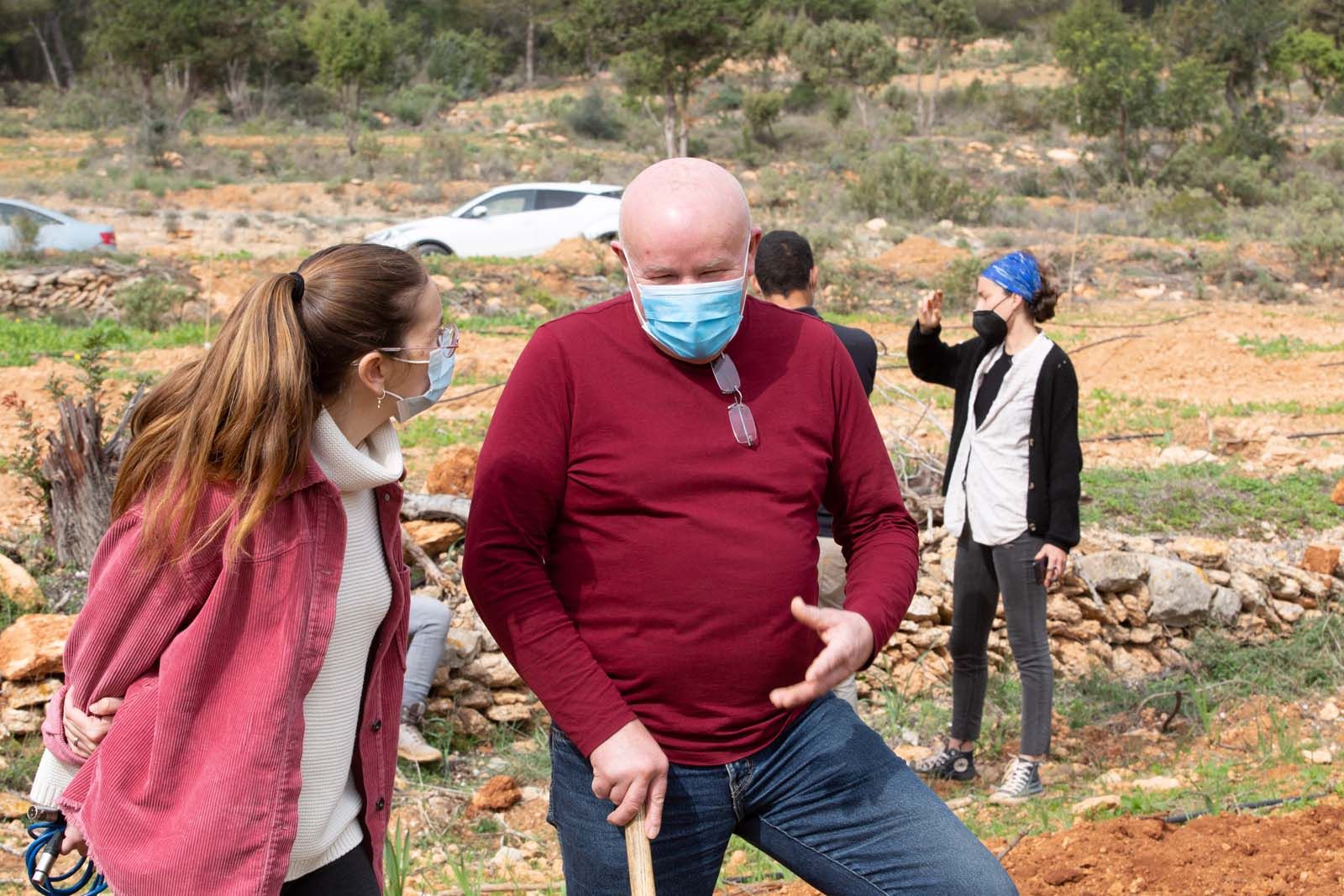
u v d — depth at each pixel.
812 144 52.88
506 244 23.86
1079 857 3.94
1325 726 6.50
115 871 2.20
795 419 2.50
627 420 2.41
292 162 43.28
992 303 5.00
